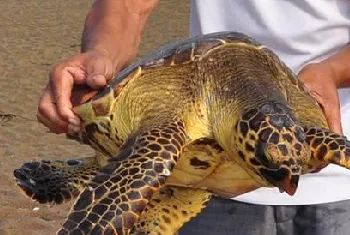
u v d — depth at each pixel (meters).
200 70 1.29
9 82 4.96
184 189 1.31
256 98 1.21
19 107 4.27
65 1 8.88
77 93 1.36
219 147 1.23
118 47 1.47
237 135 1.18
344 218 1.51
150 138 1.18
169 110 1.26
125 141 1.23
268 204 1.51
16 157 3.33
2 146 3.50
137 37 1.55
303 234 1.52
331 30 1.49
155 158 1.15
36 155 3.39
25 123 3.92
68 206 2.71
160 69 1.30
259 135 1.16
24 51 6.11
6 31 7.01
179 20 7.47
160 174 1.14
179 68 1.30
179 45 1.33
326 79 1.37
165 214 1.31
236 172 1.23
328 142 1.19
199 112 1.26
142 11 1.56
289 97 1.29
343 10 1.48
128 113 1.29
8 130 3.78
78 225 1.10
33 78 5.11
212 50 1.30
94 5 1.57
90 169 1.46
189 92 1.28
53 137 3.68
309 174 1.48
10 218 2.58
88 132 1.34
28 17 7.80
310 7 1.47
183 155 1.23
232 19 1.52
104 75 1.35
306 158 1.15
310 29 1.48
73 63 1.36
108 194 1.12
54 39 6.71
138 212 1.11
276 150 1.14
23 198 2.75
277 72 1.32
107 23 1.50
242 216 1.53
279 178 1.15
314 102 1.32
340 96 1.51
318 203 1.49
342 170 1.50
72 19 7.80
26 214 2.62
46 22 7.58
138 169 1.14
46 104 1.36
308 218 1.51
